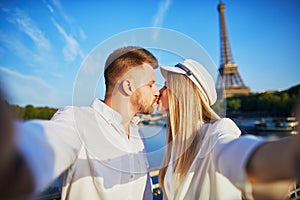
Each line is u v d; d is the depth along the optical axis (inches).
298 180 20.1
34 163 19.1
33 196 17.4
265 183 23.6
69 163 36.0
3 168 14.8
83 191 45.2
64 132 37.5
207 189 49.9
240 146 29.6
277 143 23.2
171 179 54.9
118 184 47.8
